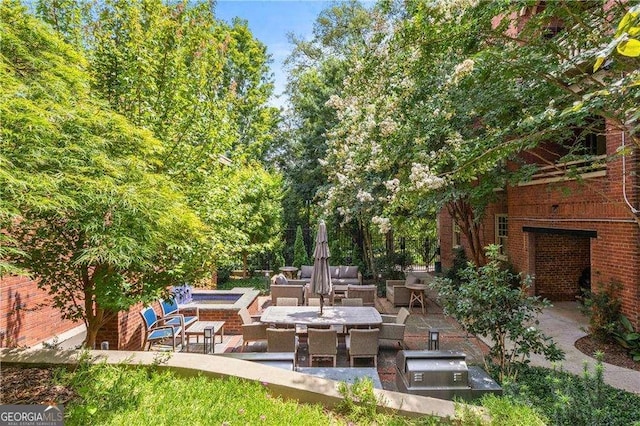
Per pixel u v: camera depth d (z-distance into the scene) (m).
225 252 6.80
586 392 3.91
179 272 5.66
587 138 10.54
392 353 7.89
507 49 6.32
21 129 3.63
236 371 4.21
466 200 11.23
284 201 20.72
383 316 8.11
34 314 6.75
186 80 6.81
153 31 6.44
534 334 5.28
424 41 6.34
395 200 7.38
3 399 3.55
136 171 4.79
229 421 3.37
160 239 5.00
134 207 4.29
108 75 6.13
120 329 7.36
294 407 3.70
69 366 4.24
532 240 11.84
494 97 7.11
